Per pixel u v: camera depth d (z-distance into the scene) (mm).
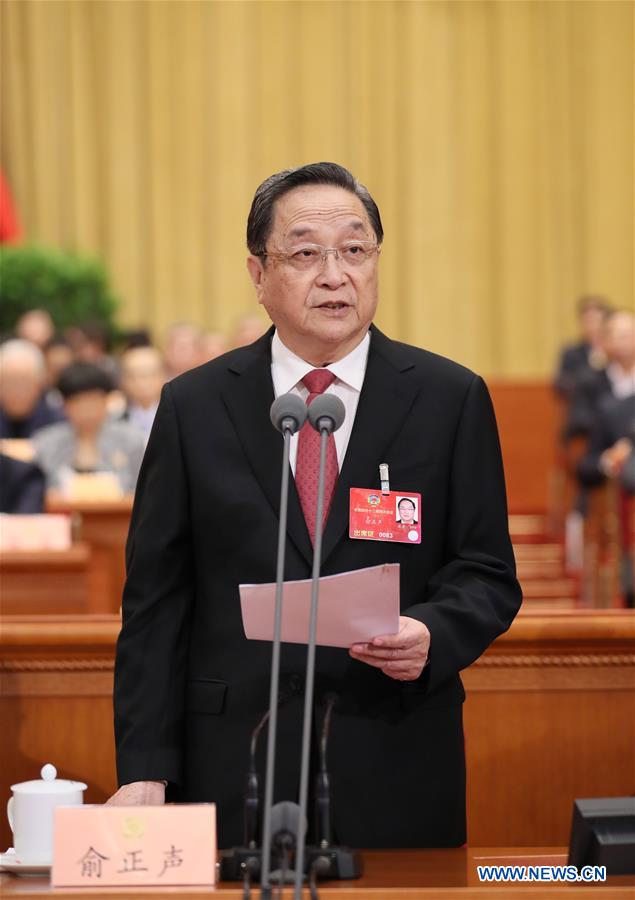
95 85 44594
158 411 8625
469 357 45844
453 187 45594
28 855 7852
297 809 6816
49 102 44375
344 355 8477
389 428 8289
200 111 44906
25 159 44406
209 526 8273
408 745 8094
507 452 34469
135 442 25781
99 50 44500
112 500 23359
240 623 8141
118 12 44562
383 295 45469
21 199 44406
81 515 21984
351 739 8008
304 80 45094
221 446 8383
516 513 32938
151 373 31469
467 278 45750
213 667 8203
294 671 8070
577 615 11477
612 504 24922
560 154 45688
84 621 11570
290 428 7293
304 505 8227
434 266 45625
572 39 45438
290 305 8172
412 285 45625
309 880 6602
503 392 34562
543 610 11633
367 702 8086
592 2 45344
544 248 45875
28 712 11570
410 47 45281
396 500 8164
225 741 8070
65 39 44375
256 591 7121
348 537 8102
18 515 20812
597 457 27328
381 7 45188
